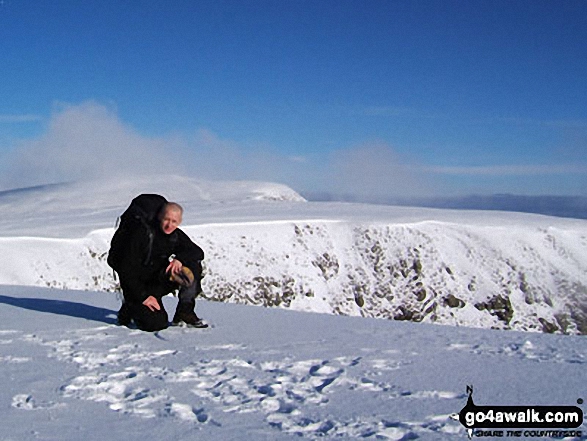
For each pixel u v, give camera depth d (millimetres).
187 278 7258
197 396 4539
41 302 9883
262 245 47281
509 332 8102
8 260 31750
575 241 60281
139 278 7191
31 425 3801
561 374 5383
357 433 3779
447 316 50531
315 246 50000
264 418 4051
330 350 6340
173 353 6066
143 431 3740
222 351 6191
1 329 7320
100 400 4398
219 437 3666
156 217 7184
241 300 43656
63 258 34281
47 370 5266
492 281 53031
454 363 5801
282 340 6879
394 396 4613
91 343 6520
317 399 4496
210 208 63875
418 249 52969
